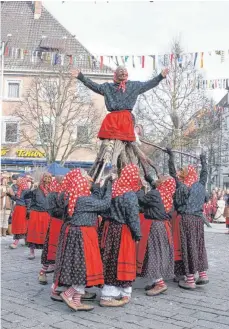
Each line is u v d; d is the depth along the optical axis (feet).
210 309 17.28
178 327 14.96
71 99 82.12
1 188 41.81
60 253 16.67
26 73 91.91
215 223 68.28
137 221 17.34
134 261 17.79
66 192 17.03
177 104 76.79
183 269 21.09
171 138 75.20
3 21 103.09
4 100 91.45
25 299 18.57
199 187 21.29
